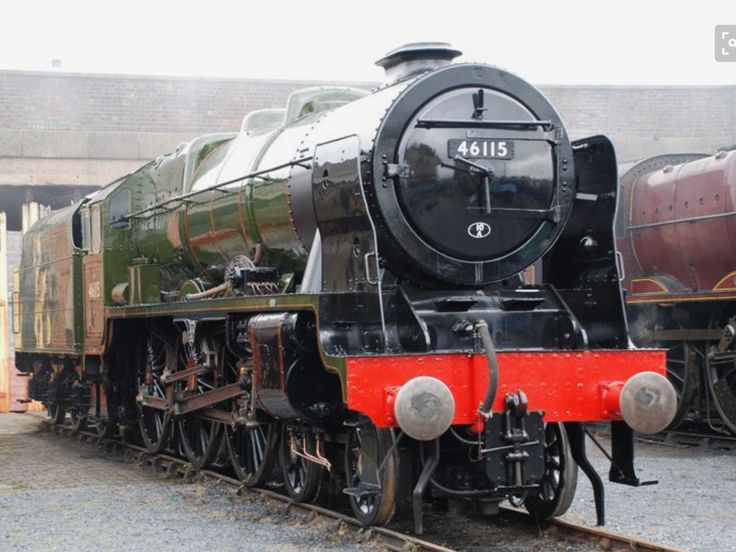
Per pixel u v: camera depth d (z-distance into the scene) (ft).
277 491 29.14
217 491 30.12
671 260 42.78
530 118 24.09
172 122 66.95
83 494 30.27
